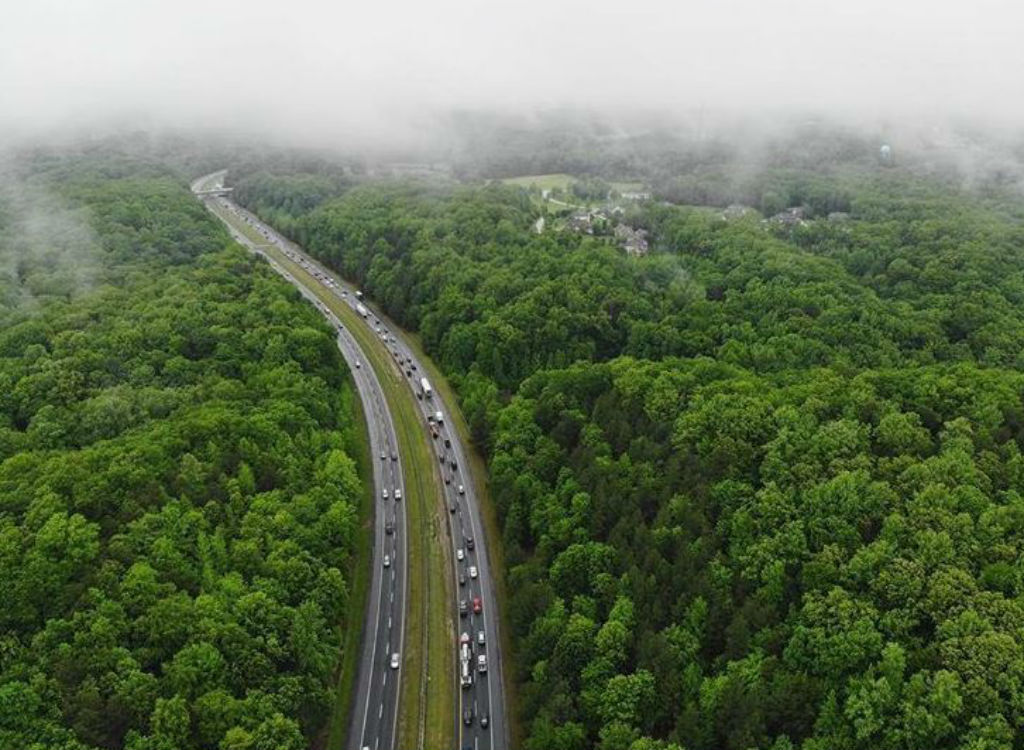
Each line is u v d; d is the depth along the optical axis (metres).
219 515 115.31
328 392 164.75
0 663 88.19
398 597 131.50
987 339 167.12
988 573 94.81
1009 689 83.44
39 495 107.56
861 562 98.19
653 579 107.69
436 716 112.00
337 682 115.12
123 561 101.62
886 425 118.88
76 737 84.25
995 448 114.56
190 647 94.75
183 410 137.50
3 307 167.50
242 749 88.88
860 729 85.19
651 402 141.50
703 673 99.06
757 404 129.25
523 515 136.75
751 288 197.50
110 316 166.75
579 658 105.88
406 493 156.38
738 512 111.44
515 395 173.75
